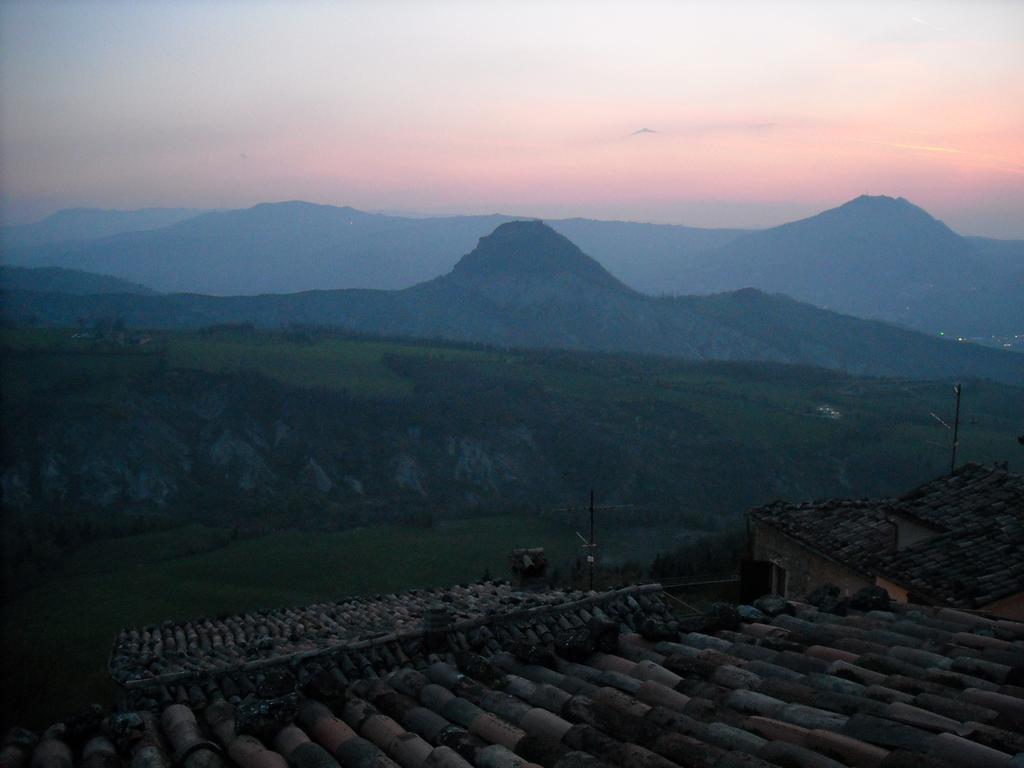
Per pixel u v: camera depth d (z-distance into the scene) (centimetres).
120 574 5150
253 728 566
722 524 6944
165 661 1112
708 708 532
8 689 2769
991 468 1577
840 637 643
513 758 490
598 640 661
